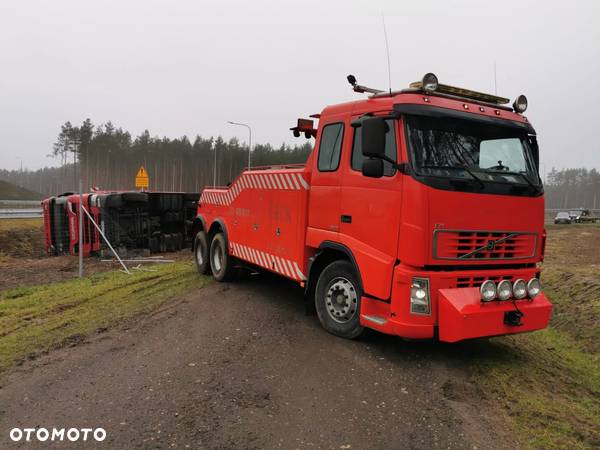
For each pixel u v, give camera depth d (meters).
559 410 4.19
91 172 75.38
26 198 88.25
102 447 3.38
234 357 5.05
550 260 15.60
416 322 4.53
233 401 4.05
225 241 8.60
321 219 5.81
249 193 7.62
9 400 4.13
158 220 15.38
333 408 3.96
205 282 8.98
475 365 5.02
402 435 3.58
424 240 4.46
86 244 14.85
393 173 4.75
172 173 77.50
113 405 4.00
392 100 4.82
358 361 4.95
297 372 4.66
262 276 9.37
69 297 8.43
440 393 4.28
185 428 3.62
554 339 7.39
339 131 5.63
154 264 12.70
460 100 5.16
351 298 5.49
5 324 6.78
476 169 4.91
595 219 56.91
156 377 4.55
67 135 80.31
